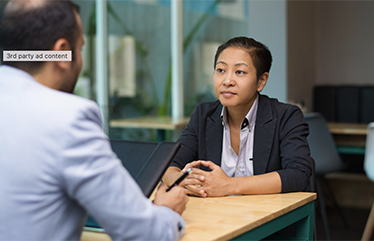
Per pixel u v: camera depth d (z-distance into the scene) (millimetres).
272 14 4293
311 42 5031
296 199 1301
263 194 1389
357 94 4730
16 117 751
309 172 1521
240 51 1508
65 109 746
